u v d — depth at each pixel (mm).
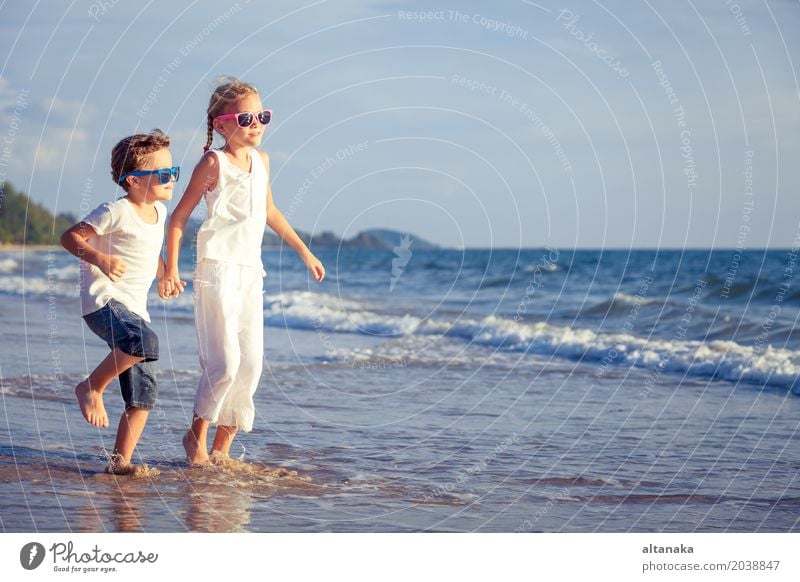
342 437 4629
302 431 4766
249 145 3939
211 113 3955
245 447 4340
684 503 3445
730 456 4215
